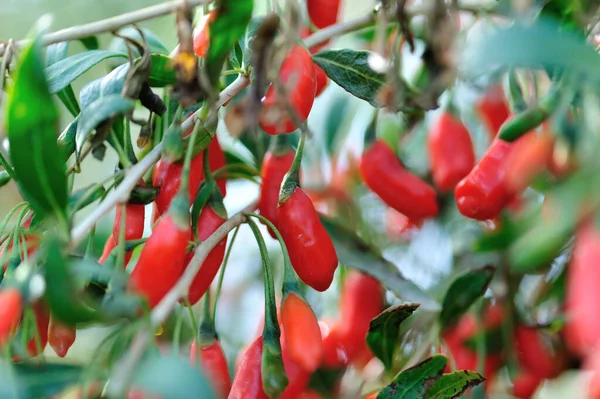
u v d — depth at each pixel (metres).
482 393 0.37
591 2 0.33
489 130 0.38
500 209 0.34
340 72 0.35
